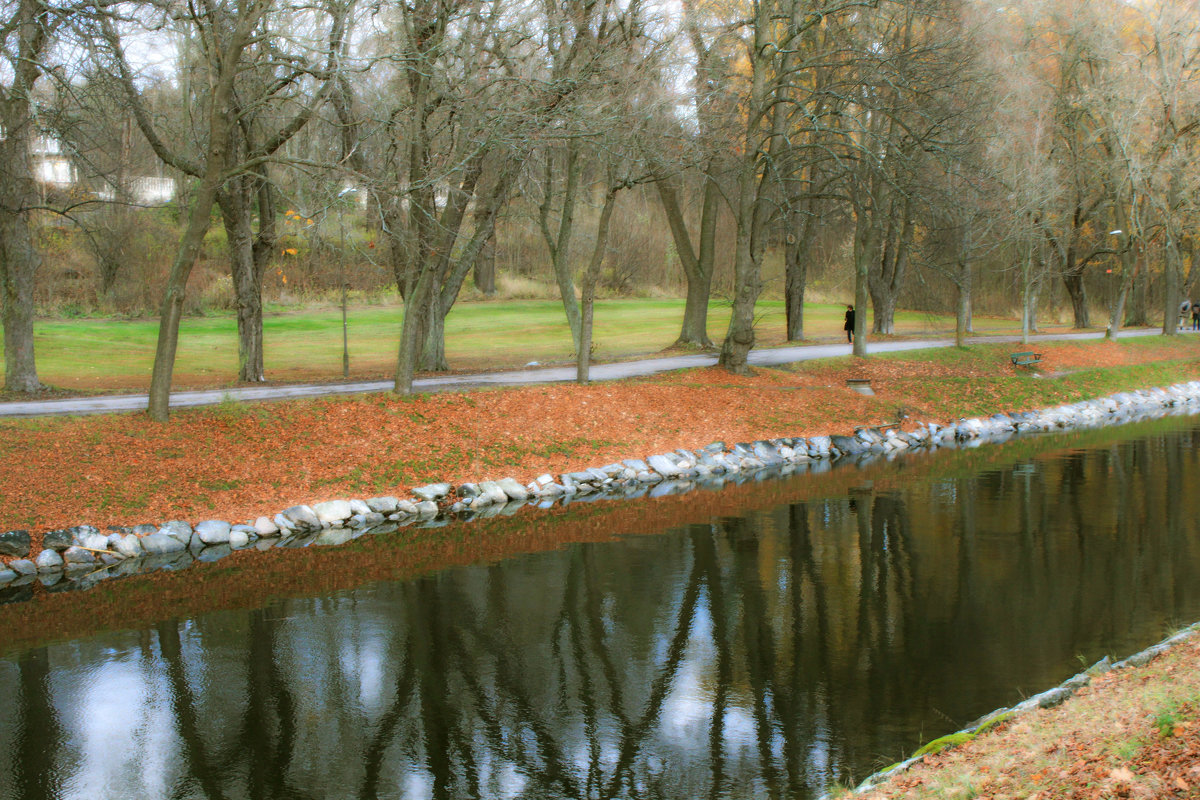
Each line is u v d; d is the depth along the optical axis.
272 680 10.72
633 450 24.19
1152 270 60.47
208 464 18.66
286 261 51.66
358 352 37.34
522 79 20.19
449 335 43.69
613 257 63.09
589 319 26.58
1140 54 46.81
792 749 8.76
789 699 9.97
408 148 20.95
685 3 26.84
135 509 16.89
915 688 10.15
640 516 19.17
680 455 24.23
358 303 53.41
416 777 8.40
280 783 8.29
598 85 22.08
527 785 8.21
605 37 23.52
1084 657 10.95
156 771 8.53
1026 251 40.91
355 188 18.78
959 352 37.34
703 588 14.20
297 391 24.03
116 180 28.97
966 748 7.19
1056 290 63.31
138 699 10.20
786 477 23.42
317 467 19.77
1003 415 31.77
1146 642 11.39
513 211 31.27
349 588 14.31
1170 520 18.14
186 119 23.67
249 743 9.13
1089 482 22.14
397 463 20.75
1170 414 34.72
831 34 29.58
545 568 15.38
